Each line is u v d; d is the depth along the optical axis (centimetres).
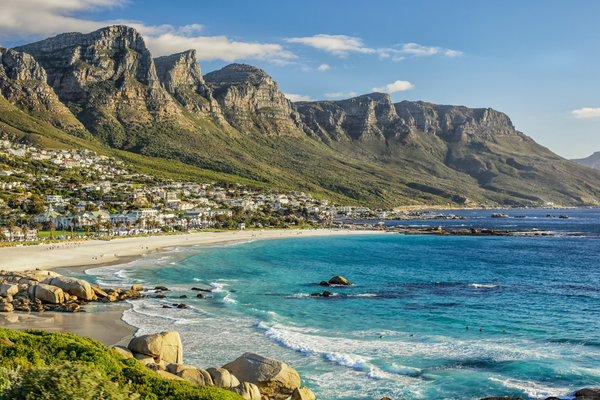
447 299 7125
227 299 6981
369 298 7206
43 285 6444
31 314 5859
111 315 5834
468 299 7119
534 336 5072
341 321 5734
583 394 3403
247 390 2967
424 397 3541
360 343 4803
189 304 6625
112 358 2670
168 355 3416
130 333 4962
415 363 4238
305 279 9094
